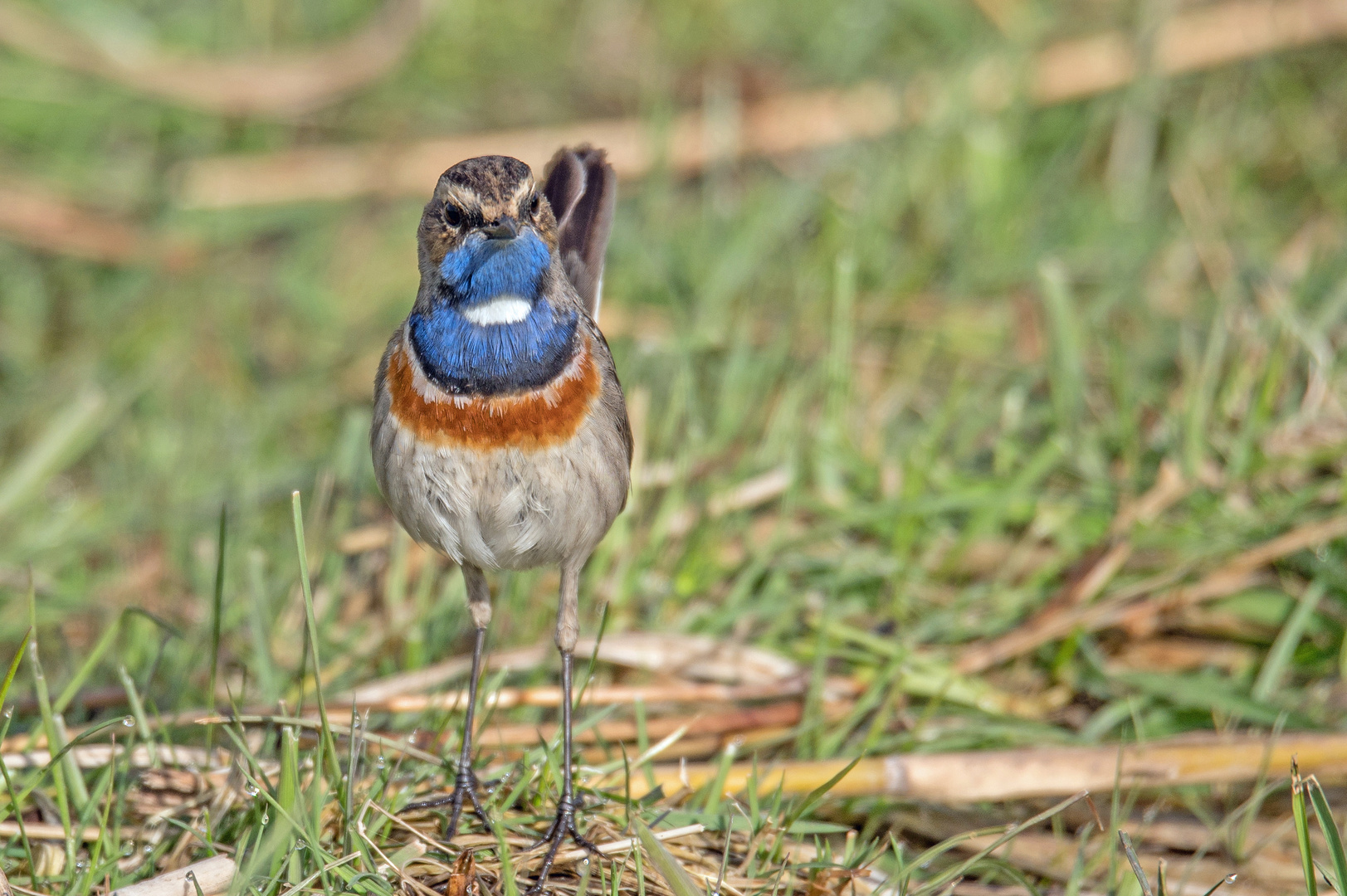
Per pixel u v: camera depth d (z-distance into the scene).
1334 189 15.97
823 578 11.78
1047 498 12.08
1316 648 11.05
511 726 10.21
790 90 18.05
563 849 8.49
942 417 12.45
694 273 15.30
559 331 8.72
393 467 8.84
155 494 13.88
